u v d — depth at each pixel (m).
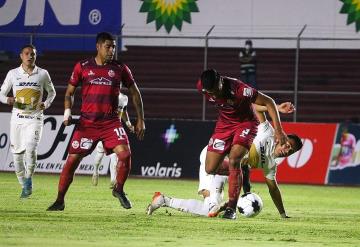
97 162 45.25
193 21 73.44
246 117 26.52
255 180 54.47
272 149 27.77
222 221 26.06
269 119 62.81
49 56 72.00
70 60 71.88
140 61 71.44
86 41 72.94
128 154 28.02
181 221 25.56
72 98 28.23
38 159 56.16
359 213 33.62
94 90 27.88
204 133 55.16
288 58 71.31
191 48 72.81
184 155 55.31
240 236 21.91
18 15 74.44
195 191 44.59
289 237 22.23
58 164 55.91
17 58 70.62
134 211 29.66
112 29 73.88
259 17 72.88
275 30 72.62
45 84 34.12
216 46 72.94
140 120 28.64
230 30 73.25
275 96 67.81
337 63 70.75
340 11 71.94
